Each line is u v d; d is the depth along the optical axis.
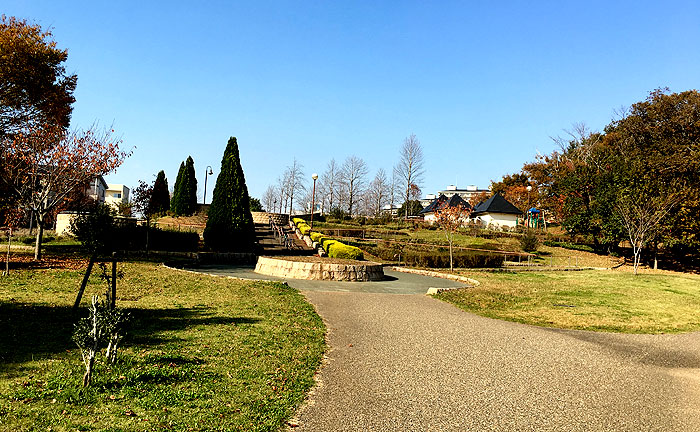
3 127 19.00
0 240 20.52
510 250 33.53
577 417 4.60
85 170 16.25
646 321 10.95
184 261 17.61
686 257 27.77
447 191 113.12
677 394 5.55
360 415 4.34
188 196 40.59
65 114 20.41
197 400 4.24
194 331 6.88
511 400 4.99
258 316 8.51
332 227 43.22
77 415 3.67
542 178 62.03
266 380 5.04
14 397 3.90
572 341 8.33
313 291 12.95
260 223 37.62
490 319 10.29
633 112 46.59
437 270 22.88
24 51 17.98
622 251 33.16
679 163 27.11
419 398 4.90
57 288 9.92
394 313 10.11
